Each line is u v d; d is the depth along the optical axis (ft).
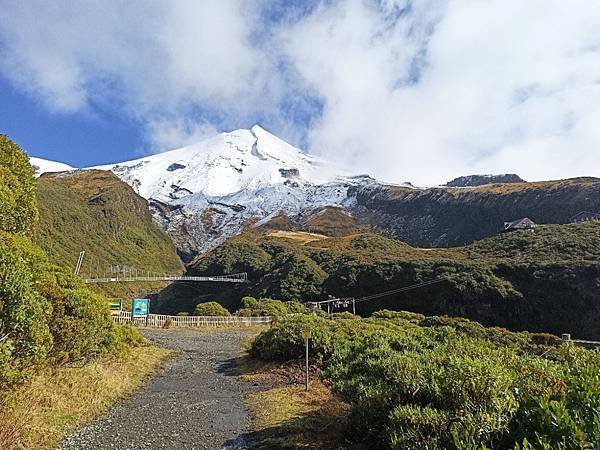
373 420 23.25
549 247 205.36
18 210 43.93
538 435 14.71
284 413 34.32
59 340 35.29
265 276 282.97
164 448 26.66
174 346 78.13
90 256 371.56
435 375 21.21
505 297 168.04
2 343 21.36
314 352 54.44
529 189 481.87
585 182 425.28
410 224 652.48
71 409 31.58
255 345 63.87
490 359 22.58
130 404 37.04
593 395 15.87
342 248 329.52
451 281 181.47
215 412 35.42
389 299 198.59
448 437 17.62
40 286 32.86
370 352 36.35
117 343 48.44
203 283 338.13
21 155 47.96
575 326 153.07
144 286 394.93
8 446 22.24
